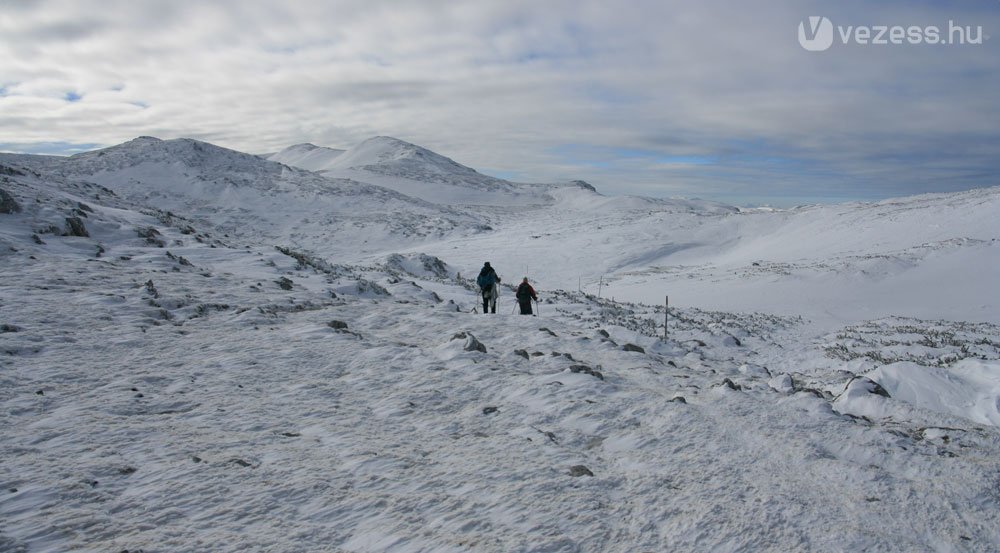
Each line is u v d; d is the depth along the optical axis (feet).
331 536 11.23
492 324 39.60
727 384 22.13
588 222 292.81
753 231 235.20
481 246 224.53
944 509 12.34
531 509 12.16
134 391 20.92
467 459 15.30
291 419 18.79
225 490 12.96
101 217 71.56
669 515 11.98
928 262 133.59
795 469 14.52
